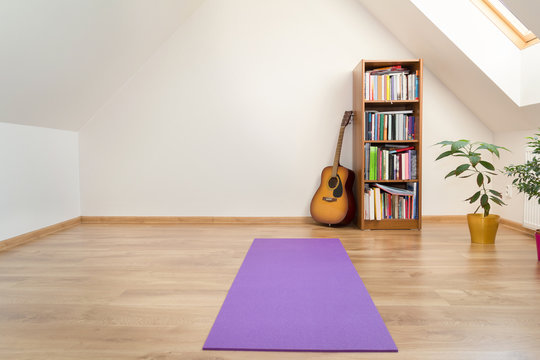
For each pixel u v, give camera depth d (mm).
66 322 1634
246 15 3814
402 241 3041
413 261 2484
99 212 4004
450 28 3115
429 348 1394
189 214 3967
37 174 3322
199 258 2605
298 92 3842
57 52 2666
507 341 1441
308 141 3867
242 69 3846
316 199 3664
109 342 1458
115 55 3314
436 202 3883
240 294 1928
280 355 1357
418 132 3432
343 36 3799
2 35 2150
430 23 3154
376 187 3559
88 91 3463
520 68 3064
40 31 2355
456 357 1332
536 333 1503
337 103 3832
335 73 3820
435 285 2041
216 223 3930
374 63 3455
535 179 2445
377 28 3783
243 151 3902
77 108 3561
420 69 3363
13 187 3037
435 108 3832
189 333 1529
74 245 2996
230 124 3887
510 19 2938
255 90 3854
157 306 1800
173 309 1764
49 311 1748
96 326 1596
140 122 3914
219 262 2510
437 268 2334
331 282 2096
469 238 3125
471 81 3367
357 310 1722
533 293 1919
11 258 2629
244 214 3943
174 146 3922
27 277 2227
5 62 2354
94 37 2867
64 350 1400
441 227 3590
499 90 3125
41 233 3338
